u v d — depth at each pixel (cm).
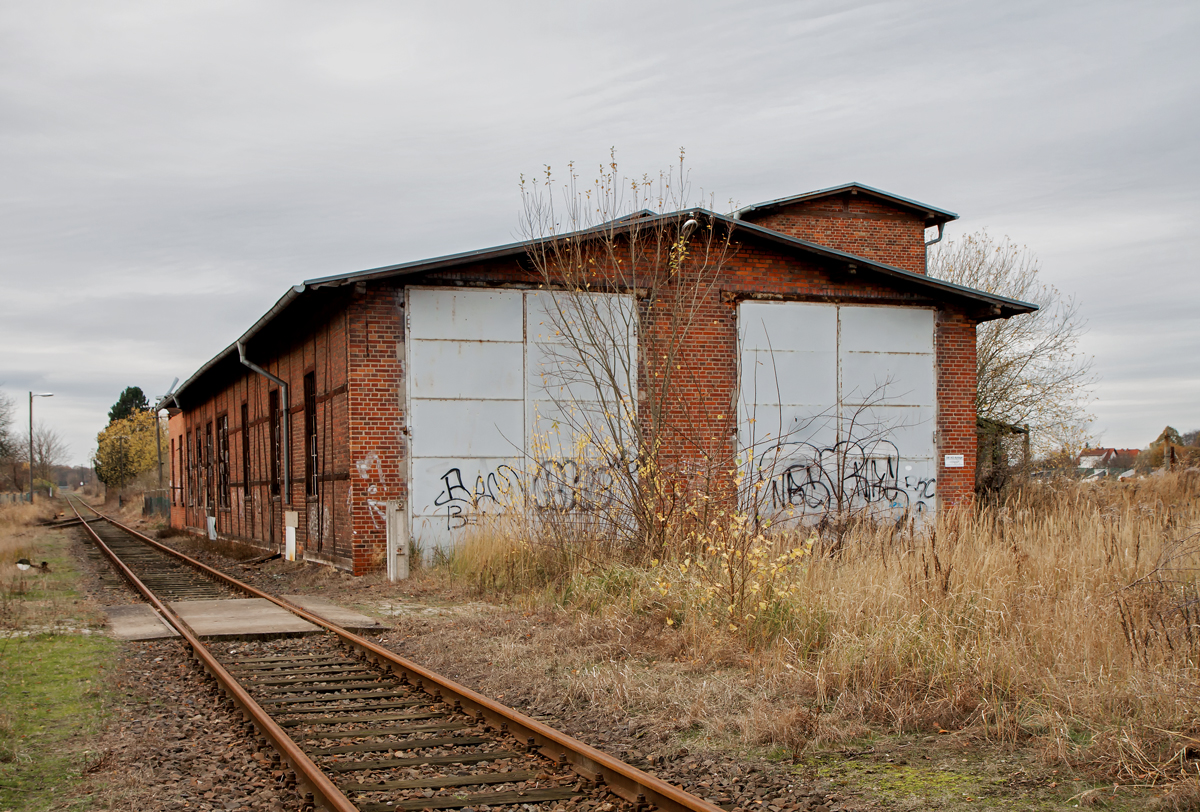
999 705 684
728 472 1416
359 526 1670
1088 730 636
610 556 1296
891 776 584
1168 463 2786
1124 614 752
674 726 691
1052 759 597
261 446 2516
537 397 1741
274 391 2377
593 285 1759
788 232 2531
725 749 646
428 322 1709
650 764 611
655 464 1366
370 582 1570
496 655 937
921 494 1922
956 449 1950
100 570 2170
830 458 1872
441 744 658
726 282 1838
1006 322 2619
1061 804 532
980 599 838
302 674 909
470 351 1722
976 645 760
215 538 3241
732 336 1833
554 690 799
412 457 1692
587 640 966
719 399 1817
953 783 570
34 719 751
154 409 4438
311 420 2042
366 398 1680
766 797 551
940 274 2875
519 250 1684
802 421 1864
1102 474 2597
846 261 1866
